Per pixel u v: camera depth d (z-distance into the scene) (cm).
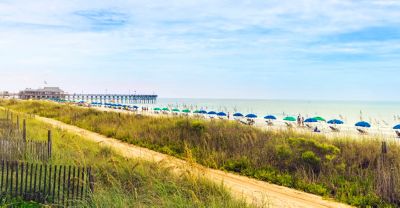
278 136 1950
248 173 1564
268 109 12500
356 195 1253
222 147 1891
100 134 2825
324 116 8425
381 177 1273
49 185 1028
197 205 959
